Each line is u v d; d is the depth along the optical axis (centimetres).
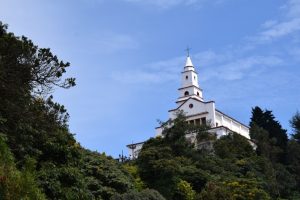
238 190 5044
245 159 6456
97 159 4031
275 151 7106
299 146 7344
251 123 7994
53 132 2952
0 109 2605
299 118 7969
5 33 2742
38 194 1602
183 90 9025
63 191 2547
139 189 4788
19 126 2650
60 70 2825
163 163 5219
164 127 6322
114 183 3884
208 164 5878
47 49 2766
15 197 1508
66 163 2945
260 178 5944
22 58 2677
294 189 6588
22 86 2669
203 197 4669
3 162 1583
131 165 5694
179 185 4991
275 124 7838
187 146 6106
